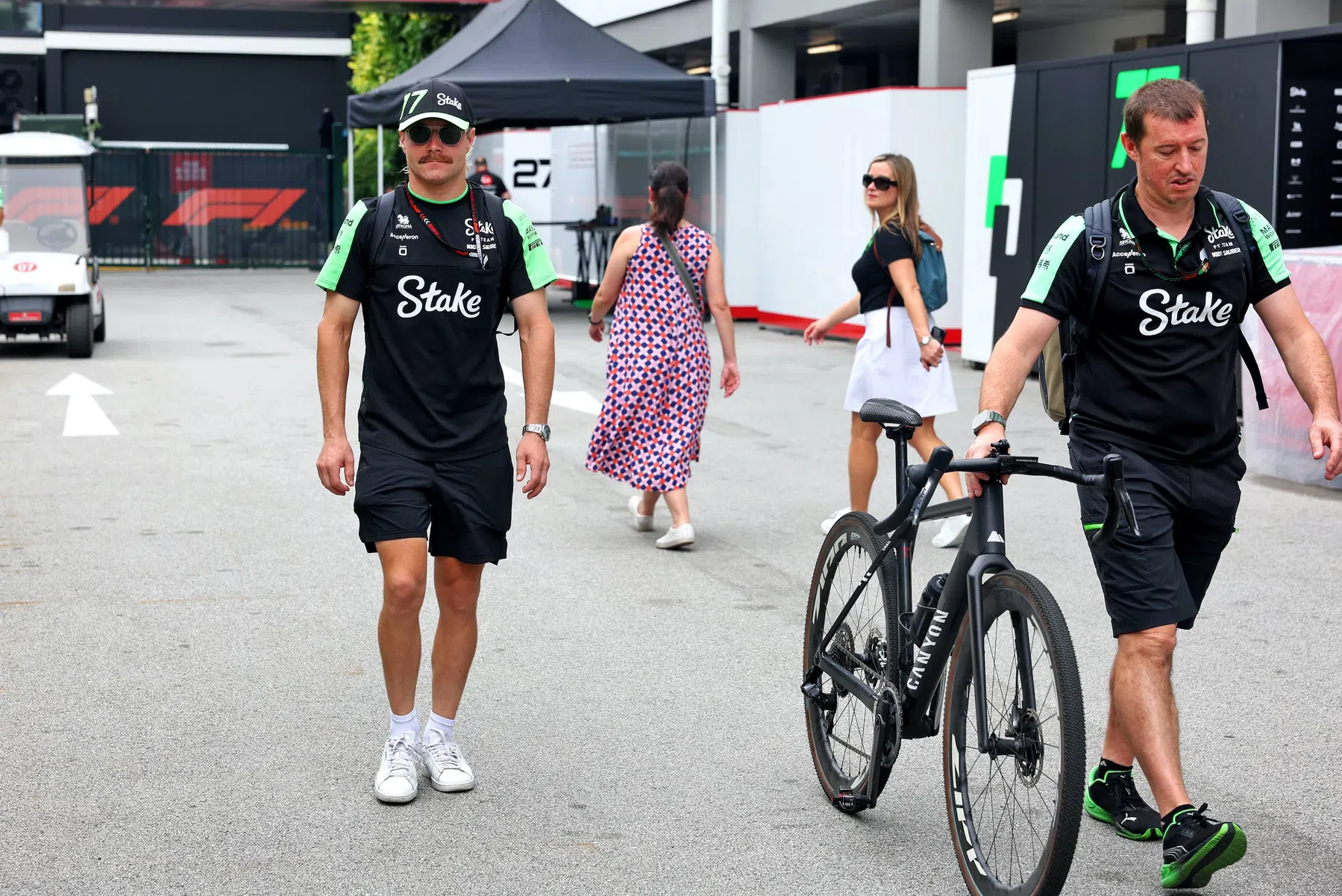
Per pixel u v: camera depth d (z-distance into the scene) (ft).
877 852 13.19
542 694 17.48
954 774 12.31
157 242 105.09
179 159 104.68
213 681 17.79
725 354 25.41
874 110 54.80
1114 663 12.74
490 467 14.30
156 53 120.67
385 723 16.44
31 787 14.51
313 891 12.32
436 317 13.97
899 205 24.14
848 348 55.36
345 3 87.97
